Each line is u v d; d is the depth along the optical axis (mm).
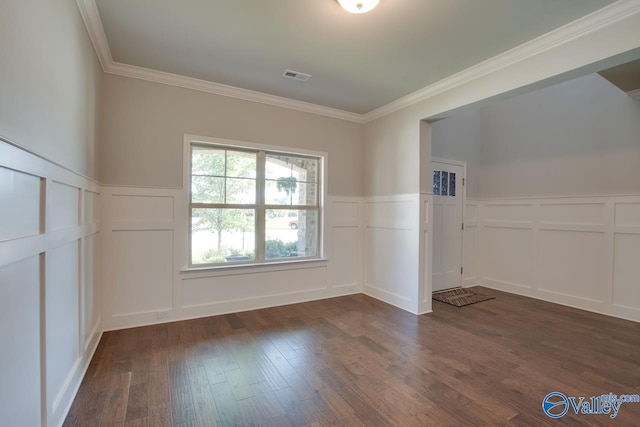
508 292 4652
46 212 1473
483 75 2938
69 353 1890
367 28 2367
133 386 2094
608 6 2062
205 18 2256
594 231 3771
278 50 2709
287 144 3922
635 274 3432
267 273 3824
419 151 3654
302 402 1954
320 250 4258
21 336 1258
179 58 2854
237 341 2828
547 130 4273
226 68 3049
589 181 3834
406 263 3807
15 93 1175
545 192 4277
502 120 4836
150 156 3137
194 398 1978
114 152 2980
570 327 3230
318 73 3145
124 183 3023
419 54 2758
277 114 3846
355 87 3498
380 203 4242
